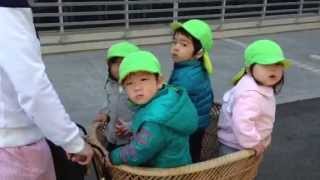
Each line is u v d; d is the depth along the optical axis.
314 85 5.92
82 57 6.63
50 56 6.65
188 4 7.94
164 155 2.21
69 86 5.41
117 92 2.65
